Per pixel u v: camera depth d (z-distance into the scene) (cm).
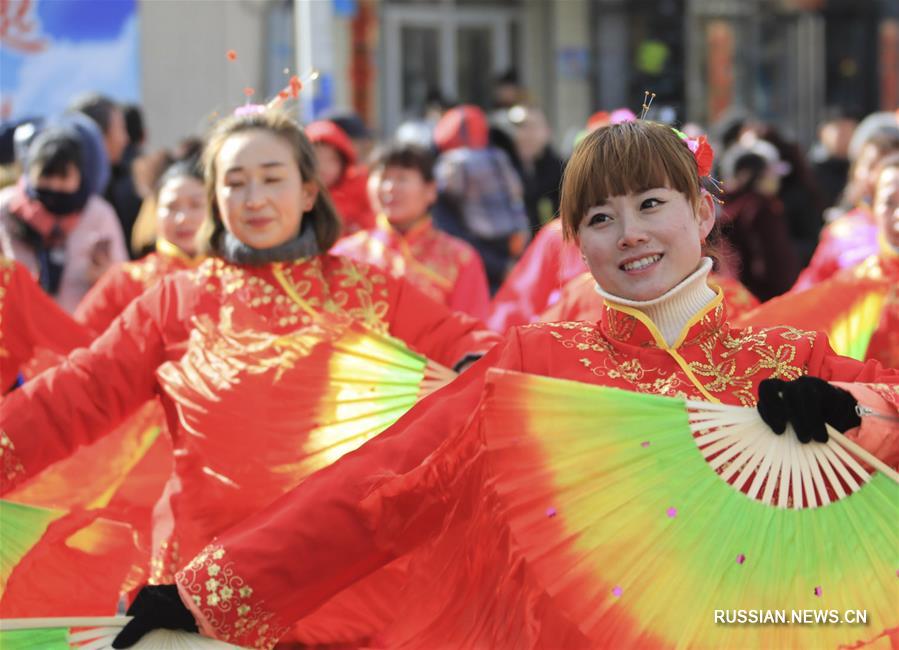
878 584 418
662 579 418
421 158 1001
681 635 417
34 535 527
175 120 1321
